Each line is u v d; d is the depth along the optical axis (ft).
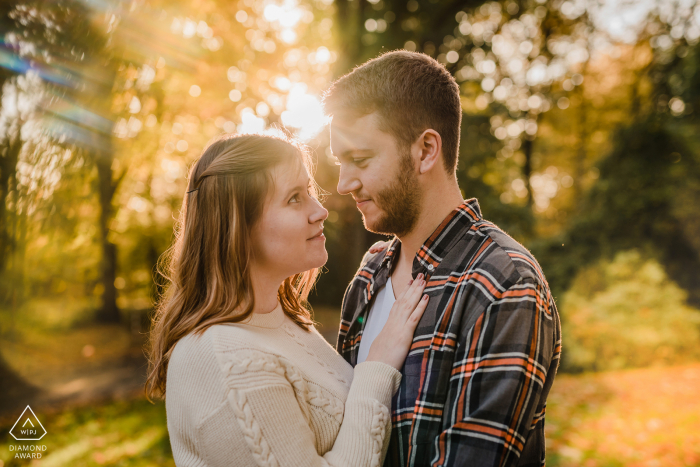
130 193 36.29
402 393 4.35
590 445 14.17
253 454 3.66
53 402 22.98
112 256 40.81
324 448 4.21
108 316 40.01
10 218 15.16
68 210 16.56
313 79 33.76
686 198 29.66
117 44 16.49
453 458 3.65
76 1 14.82
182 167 33.27
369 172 4.62
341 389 4.62
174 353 4.18
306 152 5.24
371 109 4.54
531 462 4.16
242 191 4.40
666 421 15.57
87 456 16.52
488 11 46.83
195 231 4.51
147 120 22.70
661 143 31.09
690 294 29.25
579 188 55.36
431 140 4.54
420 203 4.66
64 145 15.43
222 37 25.76
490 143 43.11
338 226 43.14
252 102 28.53
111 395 24.09
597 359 23.72
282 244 4.51
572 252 30.60
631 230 30.53
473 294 4.08
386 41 39.75
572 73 51.85
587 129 56.65
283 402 3.85
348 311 5.85
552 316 4.09
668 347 23.22
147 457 16.15
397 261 5.29
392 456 4.33
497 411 3.61
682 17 39.75
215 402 3.80
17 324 25.76
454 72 44.14
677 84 33.71
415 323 4.48
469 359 3.90
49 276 30.07
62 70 15.06
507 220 37.55
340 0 38.45
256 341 4.12
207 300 4.31
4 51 14.08
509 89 50.96
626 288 25.21
